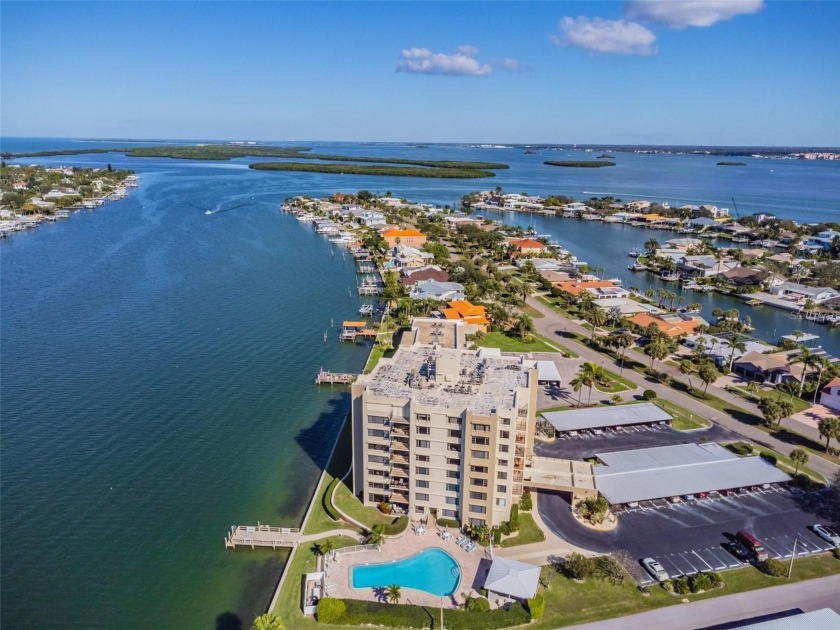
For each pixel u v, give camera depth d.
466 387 99.31
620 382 154.12
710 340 179.25
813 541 93.25
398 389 99.56
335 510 100.12
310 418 136.00
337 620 77.38
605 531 95.81
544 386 151.12
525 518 98.94
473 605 78.38
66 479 110.88
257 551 93.75
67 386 148.50
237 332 190.25
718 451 115.88
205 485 110.38
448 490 95.75
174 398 143.75
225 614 81.25
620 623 77.19
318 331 193.88
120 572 88.75
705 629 76.19
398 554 90.00
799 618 73.62
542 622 77.38
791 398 146.38
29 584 86.12
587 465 108.31
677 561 88.88
